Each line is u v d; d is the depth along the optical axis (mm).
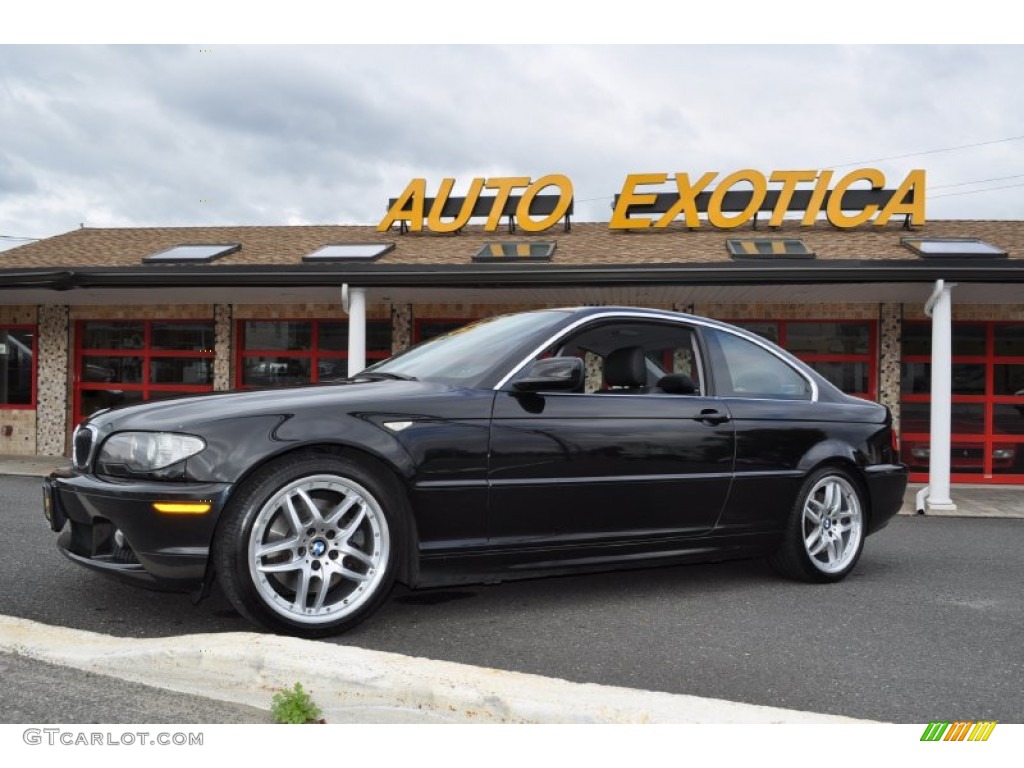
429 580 3713
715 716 2643
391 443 3592
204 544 3270
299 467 3422
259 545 3352
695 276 9555
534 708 2641
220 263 11875
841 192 13164
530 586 4637
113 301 12648
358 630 3711
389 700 2748
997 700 3043
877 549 6246
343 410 3580
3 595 4039
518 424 3871
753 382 4770
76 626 3605
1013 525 7824
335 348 12961
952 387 11703
